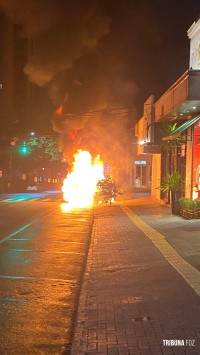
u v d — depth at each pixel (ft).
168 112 59.98
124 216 61.57
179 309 17.80
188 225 45.57
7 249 35.96
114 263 28.96
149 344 14.30
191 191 56.39
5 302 20.85
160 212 66.23
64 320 18.24
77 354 13.98
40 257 32.50
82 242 39.99
